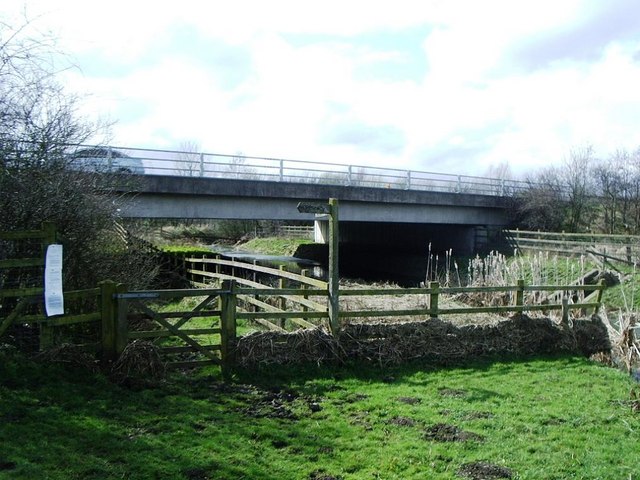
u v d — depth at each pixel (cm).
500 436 639
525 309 1103
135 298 794
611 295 1858
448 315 1159
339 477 520
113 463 511
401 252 3859
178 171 2188
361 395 777
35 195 812
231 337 847
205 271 1888
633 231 3284
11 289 710
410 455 575
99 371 739
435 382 852
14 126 811
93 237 980
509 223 3453
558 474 546
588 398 796
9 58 773
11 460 485
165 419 634
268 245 4225
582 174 4084
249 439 600
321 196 2595
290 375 841
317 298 1316
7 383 653
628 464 577
